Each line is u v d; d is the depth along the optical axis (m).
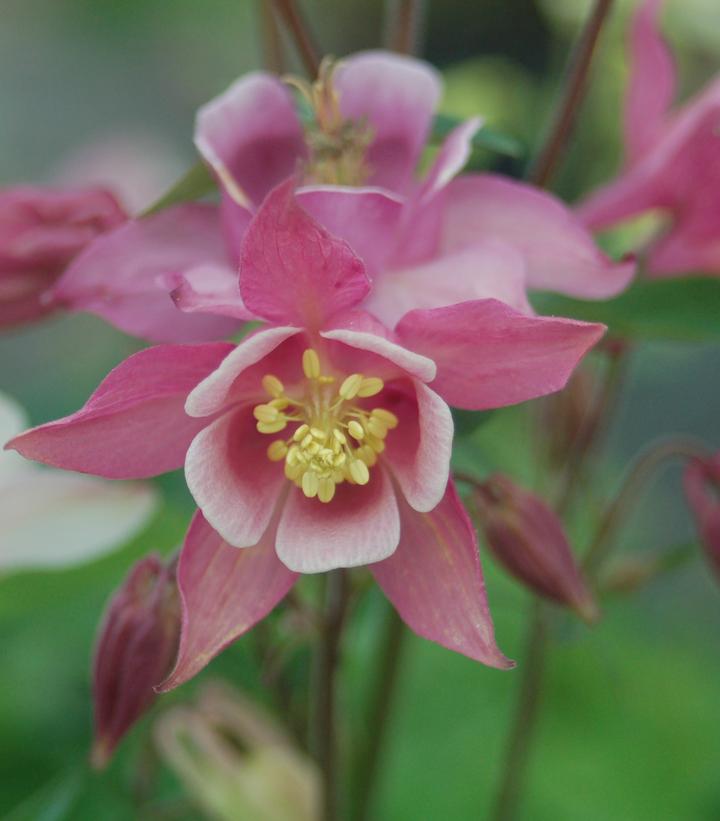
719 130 0.36
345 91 0.34
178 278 0.31
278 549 0.31
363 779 0.37
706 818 0.49
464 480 0.34
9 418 0.40
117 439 0.31
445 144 0.33
